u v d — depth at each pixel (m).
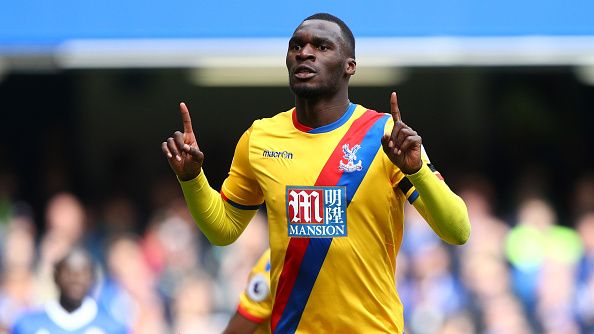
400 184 14.29
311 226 14.29
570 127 43.53
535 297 33.75
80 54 33.38
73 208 34.62
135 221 39.09
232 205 15.30
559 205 42.53
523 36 33.16
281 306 14.63
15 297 31.83
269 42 32.81
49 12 32.97
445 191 13.81
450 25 33.03
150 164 43.09
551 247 34.59
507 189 43.69
